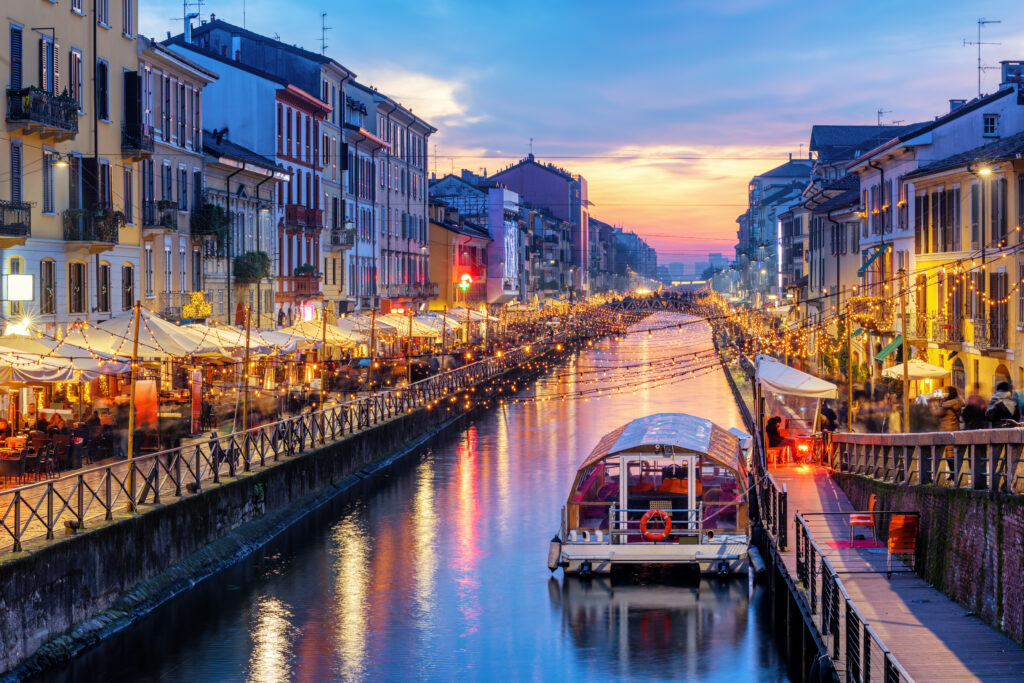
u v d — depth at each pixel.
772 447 37.88
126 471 26.64
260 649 22.03
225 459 29.66
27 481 27.05
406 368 61.72
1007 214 39.09
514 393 75.69
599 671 20.95
